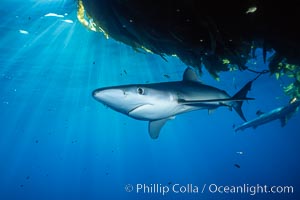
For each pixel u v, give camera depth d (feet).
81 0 17.37
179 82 16.01
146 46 17.72
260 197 178.70
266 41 15.81
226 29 14.74
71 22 49.78
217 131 343.05
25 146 322.55
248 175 371.56
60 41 59.77
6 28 51.72
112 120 211.82
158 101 14.06
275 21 14.32
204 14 13.88
